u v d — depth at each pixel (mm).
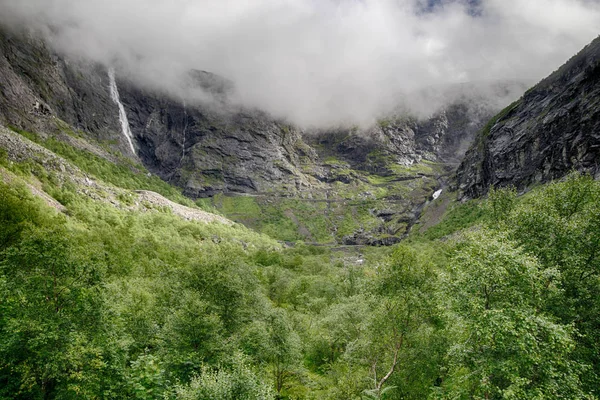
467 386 20297
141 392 22828
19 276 22406
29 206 57531
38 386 21297
